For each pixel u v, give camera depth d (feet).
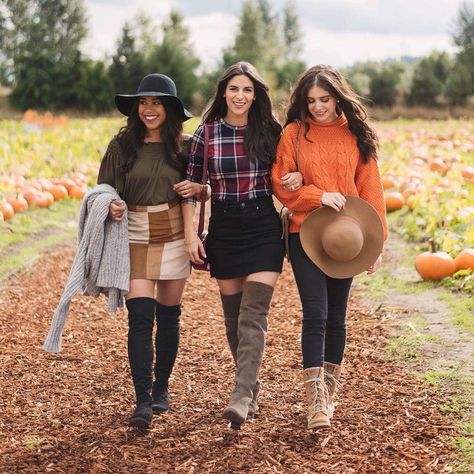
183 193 14.97
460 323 21.66
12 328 22.81
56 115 171.01
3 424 15.46
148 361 14.70
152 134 15.34
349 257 14.64
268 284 14.73
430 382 17.16
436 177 42.63
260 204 14.85
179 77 181.06
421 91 171.53
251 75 14.64
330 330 15.38
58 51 211.41
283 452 13.88
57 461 13.65
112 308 14.82
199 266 15.46
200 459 13.66
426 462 13.28
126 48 184.44
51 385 17.89
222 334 22.27
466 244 28.58
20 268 30.71
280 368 18.94
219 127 14.92
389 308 23.89
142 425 14.46
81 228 15.16
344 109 14.65
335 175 14.82
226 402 16.65
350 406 16.08
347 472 13.03
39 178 51.67
